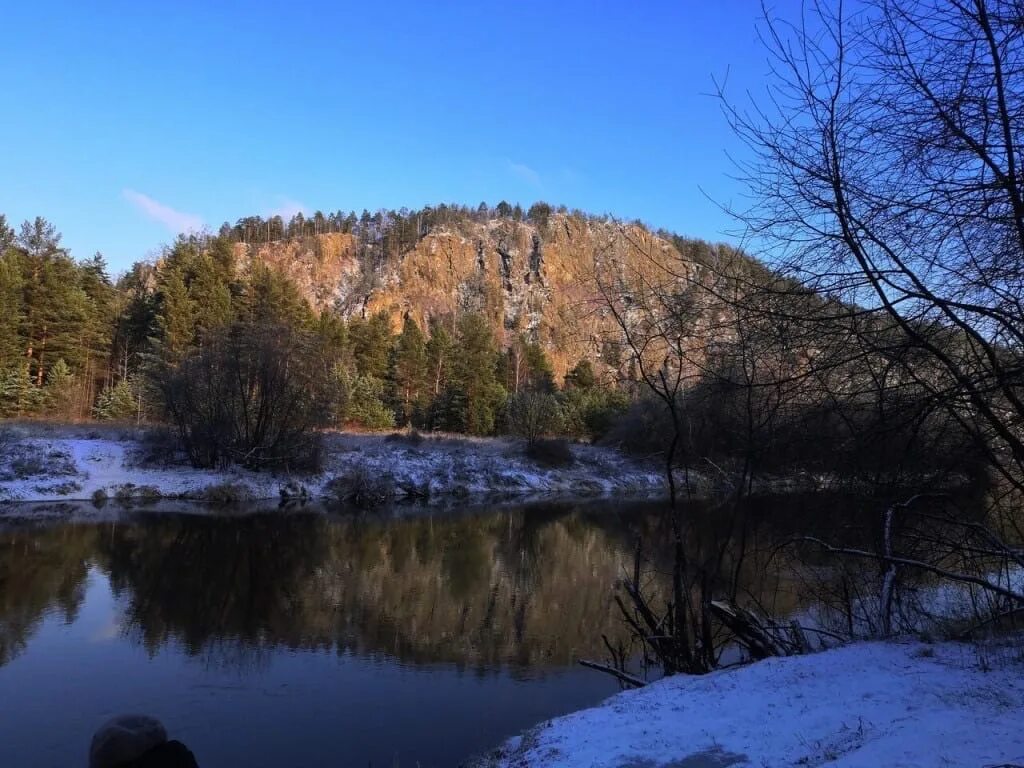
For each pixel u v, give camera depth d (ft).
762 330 22.29
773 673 23.56
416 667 37.19
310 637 42.39
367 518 94.58
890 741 15.26
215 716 30.12
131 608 47.16
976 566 28.35
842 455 26.66
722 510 44.65
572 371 213.25
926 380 21.90
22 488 94.32
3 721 29.25
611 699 25.38
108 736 8.30
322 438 120.06
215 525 82.12
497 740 27.68
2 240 190.29
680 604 33.47
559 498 129.08
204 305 190.70
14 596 49.11
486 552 72.43
